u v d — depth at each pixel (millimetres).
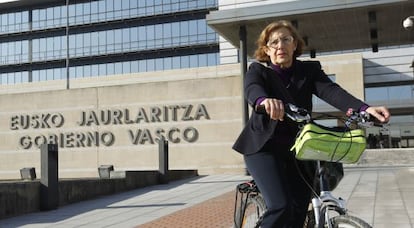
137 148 25406
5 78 71125
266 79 3340
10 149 27484
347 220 2822
